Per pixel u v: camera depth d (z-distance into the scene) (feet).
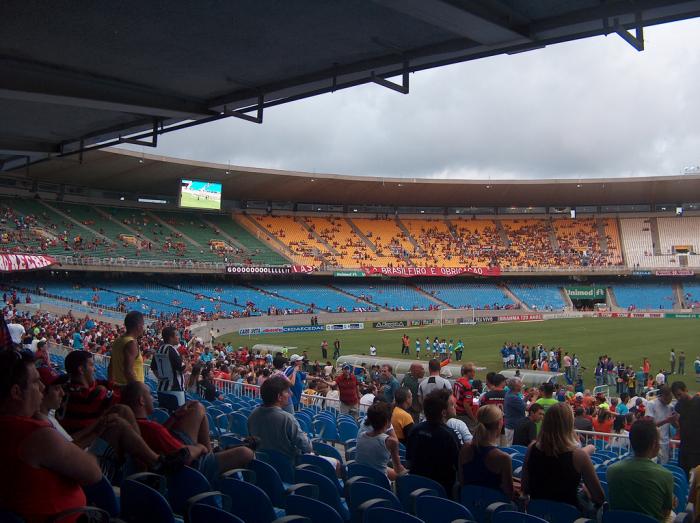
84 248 195.00
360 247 265.13
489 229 291.17
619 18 24.95
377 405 24.12
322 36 30.58
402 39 30.37
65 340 90.27
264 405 24.39
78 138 51.85
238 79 37.04
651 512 17.12
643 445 17.62
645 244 277.03
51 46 32.53
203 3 27.58
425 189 262.06
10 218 192.85
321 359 140.97
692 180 251.19
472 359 138.21
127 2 27.63
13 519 11.67
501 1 24.84
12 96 36.17
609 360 108.78
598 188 264.52
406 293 254.27
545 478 18.25
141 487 15.49
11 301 146.82
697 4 23.52
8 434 11.91
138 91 38.88
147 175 212.23
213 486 19.79
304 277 252.83
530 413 35.09
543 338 172.45
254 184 238.07
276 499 20.72
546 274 266.36
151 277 217.77
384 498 18.86
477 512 19.54
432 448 21.49
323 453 29.17
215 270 216.33
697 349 145.69
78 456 12.32
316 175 235.40
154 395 48.29
